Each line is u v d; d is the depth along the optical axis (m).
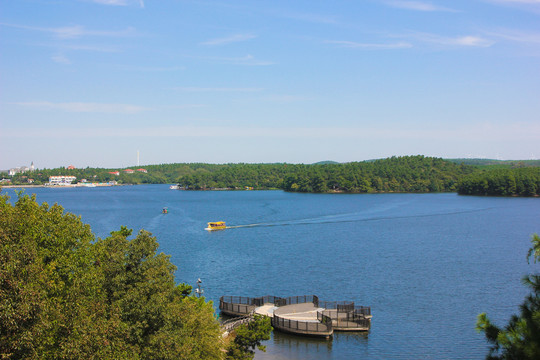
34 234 29.95
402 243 132.25
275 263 104.50
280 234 153.25
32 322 24.23
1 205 30.55
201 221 191.62
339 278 89.69
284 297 76.56
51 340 25.48
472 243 131.00
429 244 130.12
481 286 82.88
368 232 156.50
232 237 146.38
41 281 25.83
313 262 105.50
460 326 62.47
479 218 194.75
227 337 55.12
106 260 34.72
